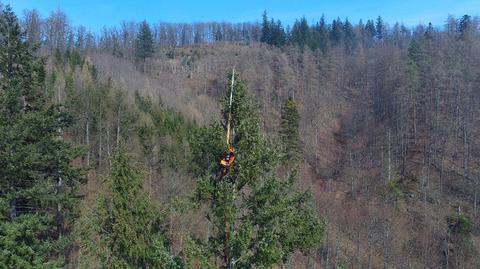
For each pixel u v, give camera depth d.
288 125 55.12
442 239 52.00
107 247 18.70
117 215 18.52
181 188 32.91
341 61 124.31
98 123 44.34
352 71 119.75
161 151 42.59
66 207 21.89
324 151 82.00
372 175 69.88
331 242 47.97
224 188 11.12
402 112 82.94
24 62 19.06
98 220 19.11
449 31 118.50
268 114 85.12
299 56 118.06
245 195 12.23
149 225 19.30
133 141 42.19
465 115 75.25
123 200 18.70
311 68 111.44
